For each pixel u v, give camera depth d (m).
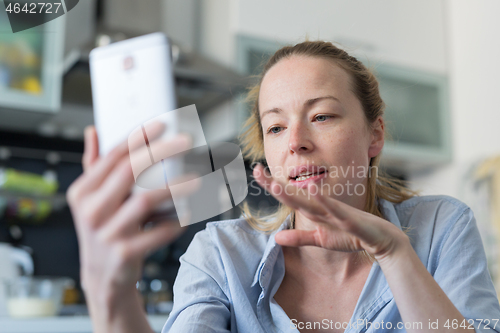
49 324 1.48
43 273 2.08
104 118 0.45
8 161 2.08
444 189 2.50
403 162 2.47
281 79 0.72
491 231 2.14
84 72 1.79
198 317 0.65
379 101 0.81
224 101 2.01
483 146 2.32
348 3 2.27
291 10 2.14
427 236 0.77
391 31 2.40
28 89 1.83
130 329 0.35
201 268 0.75
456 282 0.68
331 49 0.76
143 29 1.83
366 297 0.70
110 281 0.33
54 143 2.17
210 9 2.02
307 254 0.75
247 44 2.02
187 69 1.75
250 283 0.75
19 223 2.08
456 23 2.55
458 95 2.50
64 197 2.12
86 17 1.74
